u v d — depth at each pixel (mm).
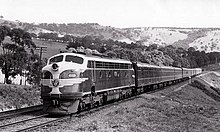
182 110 25734
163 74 54906
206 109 28766
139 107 25844
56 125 15992
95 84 22531
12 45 54500
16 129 14672
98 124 16578
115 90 28406
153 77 46406
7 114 19469
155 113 22828
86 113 20766
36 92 33500
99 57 24297
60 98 19156
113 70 27109
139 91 39312
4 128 14742
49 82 19359
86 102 21281
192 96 51594
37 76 55812
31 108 23734
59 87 19156
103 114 20594
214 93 74125
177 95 46000
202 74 134625
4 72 53062
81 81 19859
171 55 149375
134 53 97062
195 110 26859
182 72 81562
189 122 19953
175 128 17375
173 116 22469
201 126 18891
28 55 56531
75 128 15352
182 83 74938
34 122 16844
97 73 22969
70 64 19797
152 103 29562
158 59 117250
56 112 19391
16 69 53281
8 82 53062
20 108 22891
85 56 21250
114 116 19828
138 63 38469
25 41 56562
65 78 19266
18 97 27797
